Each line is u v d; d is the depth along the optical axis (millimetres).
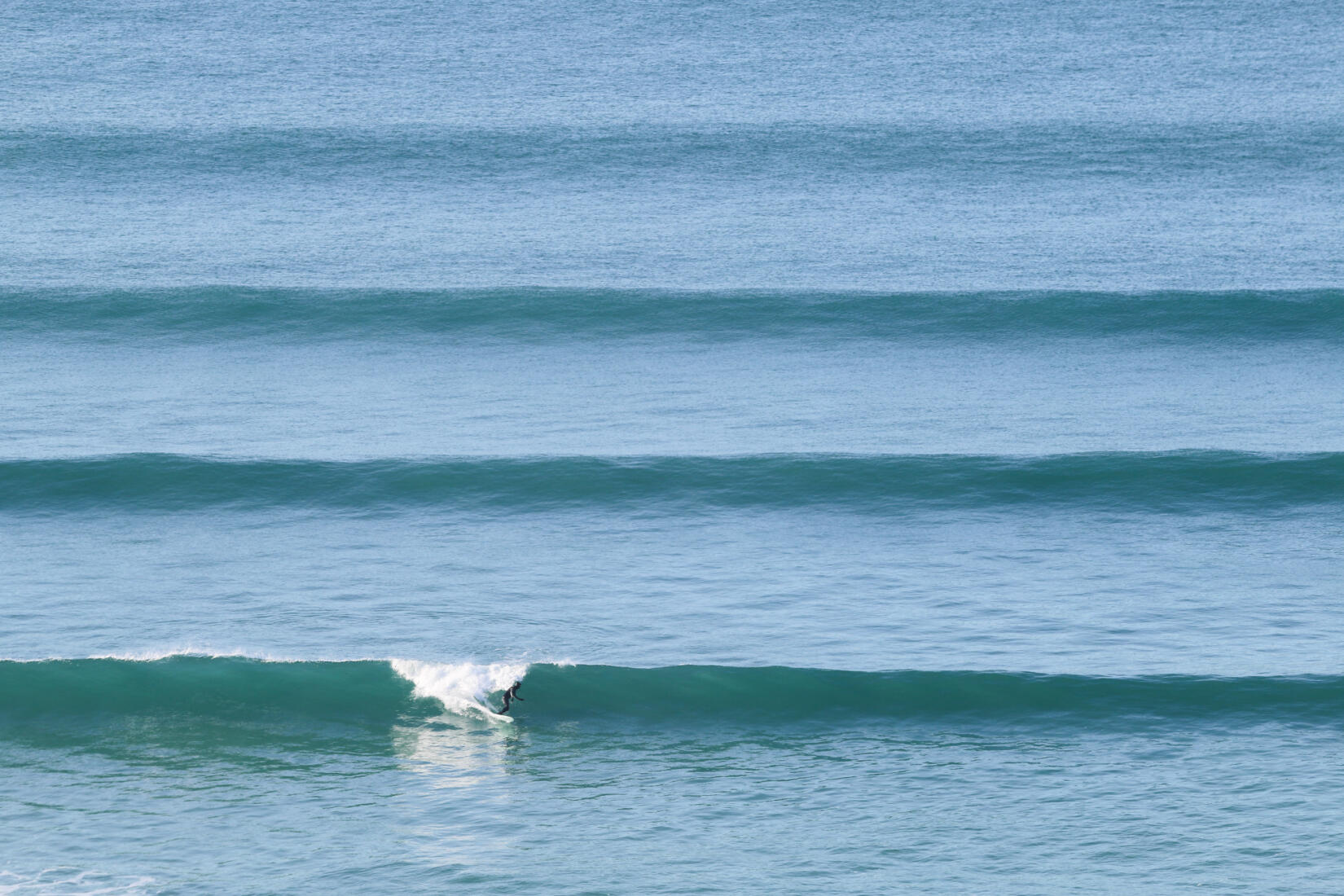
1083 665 53312
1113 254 118188
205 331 100875
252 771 47094
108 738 49125
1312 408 86000
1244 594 60781
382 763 47562
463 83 171750
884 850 41812
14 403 86562
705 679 52031
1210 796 44594
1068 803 44375
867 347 98688
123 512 71000
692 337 100625
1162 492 72750
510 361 96438
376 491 73188
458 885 40125
